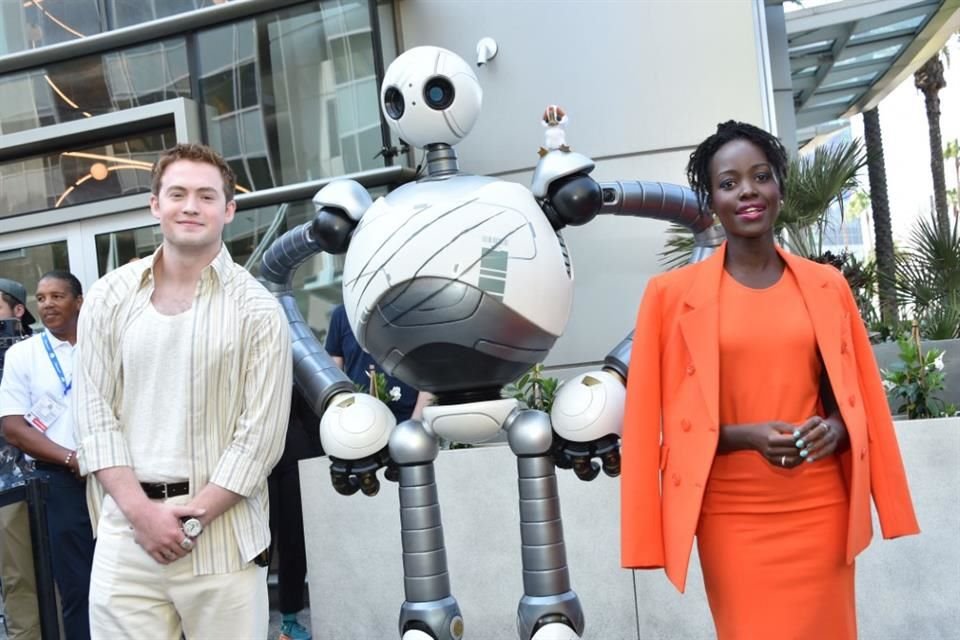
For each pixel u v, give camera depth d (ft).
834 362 7.32
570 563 12.62
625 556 7.67
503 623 12.81
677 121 19.56
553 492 8.53
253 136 21.06
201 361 8.14
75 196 22.49
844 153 18.17
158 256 8.59
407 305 8.15
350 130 20.40
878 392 7.82
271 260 10.53
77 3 22.11
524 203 8.51
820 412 7.75
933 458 11.82
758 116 19.30
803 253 17.98
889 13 28.40
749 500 7.30
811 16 27.53
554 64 20.06
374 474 8.98
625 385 8.98
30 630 12.12
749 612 7.23
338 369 9.95
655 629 12.42
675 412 7.63
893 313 18.99
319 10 20.45
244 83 21.06
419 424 8.67
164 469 8.09
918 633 11.87
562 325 8.61
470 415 8.43
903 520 7.73
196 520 7.87
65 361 13.30
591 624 12.57
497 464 12.85
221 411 8.27
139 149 22.17
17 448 13.88
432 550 8.61
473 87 8.90
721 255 7.78
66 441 13.07
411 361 8.46
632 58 19.71
